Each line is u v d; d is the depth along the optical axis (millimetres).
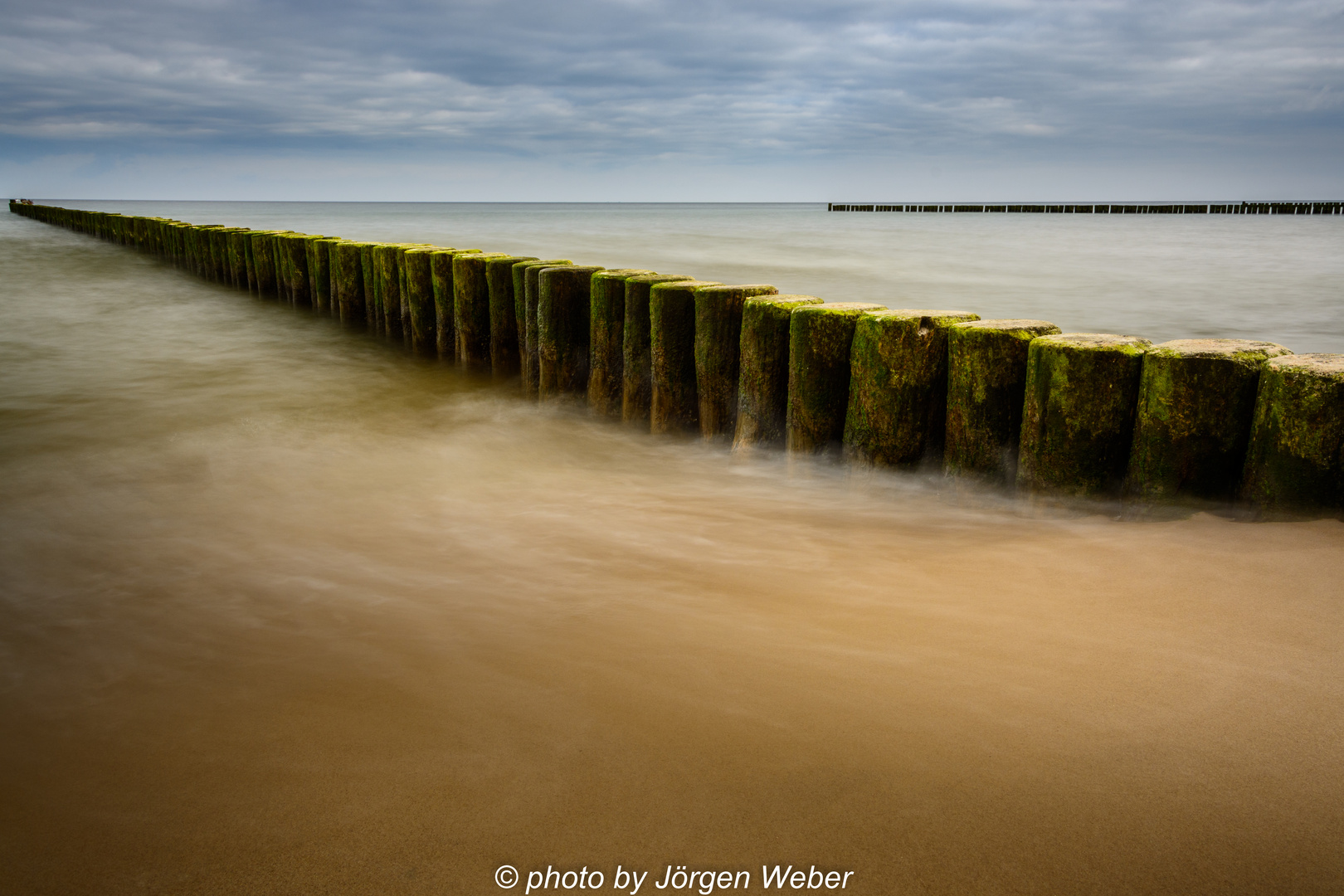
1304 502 2840
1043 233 35500
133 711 2086
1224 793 1626
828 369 3922
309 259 10766
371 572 2984
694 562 3014
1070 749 1768
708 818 1602
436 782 1737
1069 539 2990
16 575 3051
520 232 33562
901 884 1439
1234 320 11000
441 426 5539
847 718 1903
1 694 2199
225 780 1784
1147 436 3109
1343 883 1415
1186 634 2242
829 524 3467
